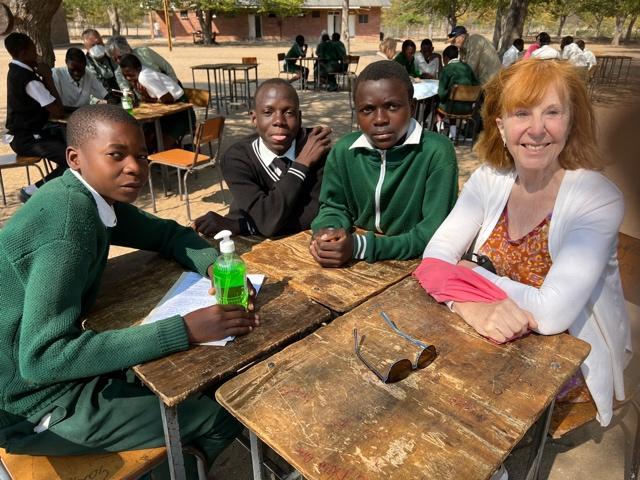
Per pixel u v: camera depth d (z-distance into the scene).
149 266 1.95
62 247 1.33
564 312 1.44
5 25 5.64
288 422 1.12
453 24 23.45
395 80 1.96
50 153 4.96
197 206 5.21
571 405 1.74
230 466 2.14
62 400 1.44
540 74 1.50
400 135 2.07
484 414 1.14
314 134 2.44
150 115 5.30
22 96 4.86
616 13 24.36
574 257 1.49
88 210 1.42
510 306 1.46
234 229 2.41
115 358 1.32
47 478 1.42
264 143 2.48
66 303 1.31
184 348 1.40
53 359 1.27
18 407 1.42
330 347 1.39
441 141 2.10
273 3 31.81
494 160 1.82
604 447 2.23
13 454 1.50
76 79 6.13
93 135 1.47
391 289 1.72
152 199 5.07
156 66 6.75
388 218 2.24
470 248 1.96
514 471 2.10
